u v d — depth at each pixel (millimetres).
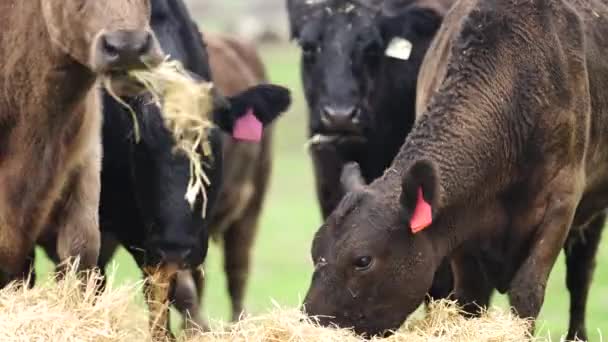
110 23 8086
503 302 15734
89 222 9289
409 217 9117
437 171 9016
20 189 9133
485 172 9797
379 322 9328
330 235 9336
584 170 10352
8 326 8250
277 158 34438
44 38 8750
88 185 9297
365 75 13133
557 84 10039
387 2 13617
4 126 9117
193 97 8930
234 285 14836
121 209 10766
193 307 10914
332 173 13336
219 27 50719
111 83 8367
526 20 10148
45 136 9016
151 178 10141
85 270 9164
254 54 15734
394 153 13406
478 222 9938
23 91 8953
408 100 13289
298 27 13648
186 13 11641
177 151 10078
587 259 12281
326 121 12984
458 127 9742
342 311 9242
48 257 9938
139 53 8008
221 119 10266
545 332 14750
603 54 10852
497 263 10227
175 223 10070
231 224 14656
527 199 10016
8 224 9203
